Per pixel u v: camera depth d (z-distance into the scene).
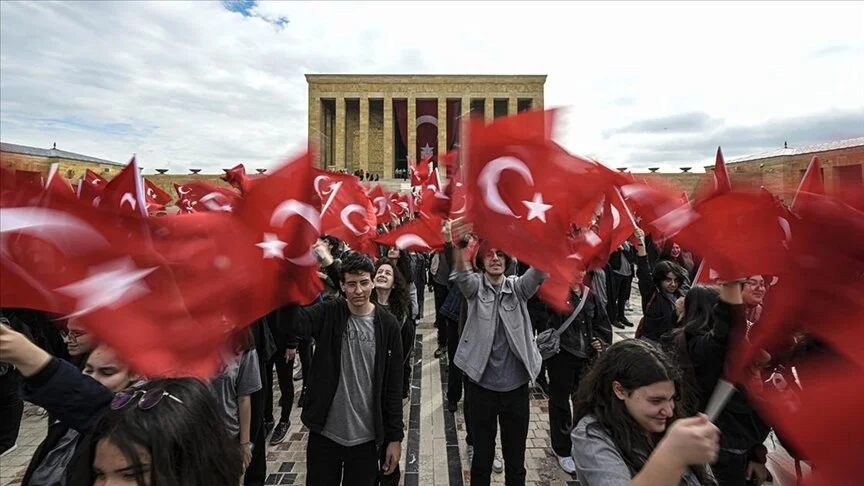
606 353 2.23
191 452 1.56
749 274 1.90
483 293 4.24
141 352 2.18
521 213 3.21
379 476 4.34
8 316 4.47
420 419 6.55
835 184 1.54
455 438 5.98
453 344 6.88
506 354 4.15
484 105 53.03
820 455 1.62
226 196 5.70
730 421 3.18
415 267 10.16
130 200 2.61
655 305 4.96
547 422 6.54
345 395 3.56
